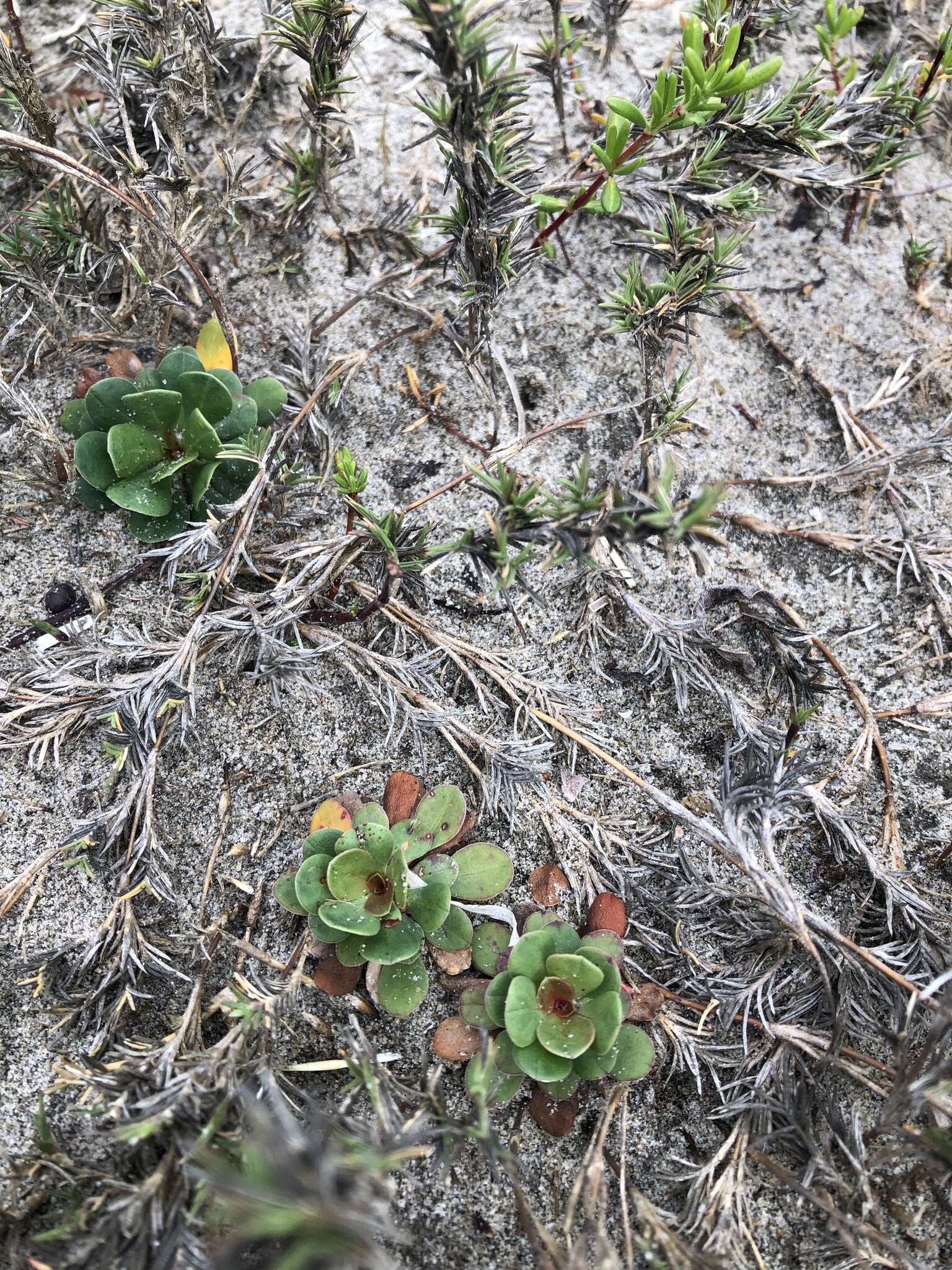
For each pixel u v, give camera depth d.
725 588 0.31
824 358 0.35
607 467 0.33
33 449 0.32
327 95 0.31
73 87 0.37
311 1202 0.18
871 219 0.37
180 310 0.34
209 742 0.29
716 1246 0.23
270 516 0.31
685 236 0.28
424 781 0.29
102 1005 0.26
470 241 0.29
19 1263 0.22
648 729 0.30
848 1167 0.25
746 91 0.24
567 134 0.37
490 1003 0.24
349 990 0.26
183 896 0.27
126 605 0.30
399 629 0.30
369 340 0.35
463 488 0.32
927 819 0.29
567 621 0.31
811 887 0.28
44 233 0.32
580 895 0.28
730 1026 0.26
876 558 0.33
